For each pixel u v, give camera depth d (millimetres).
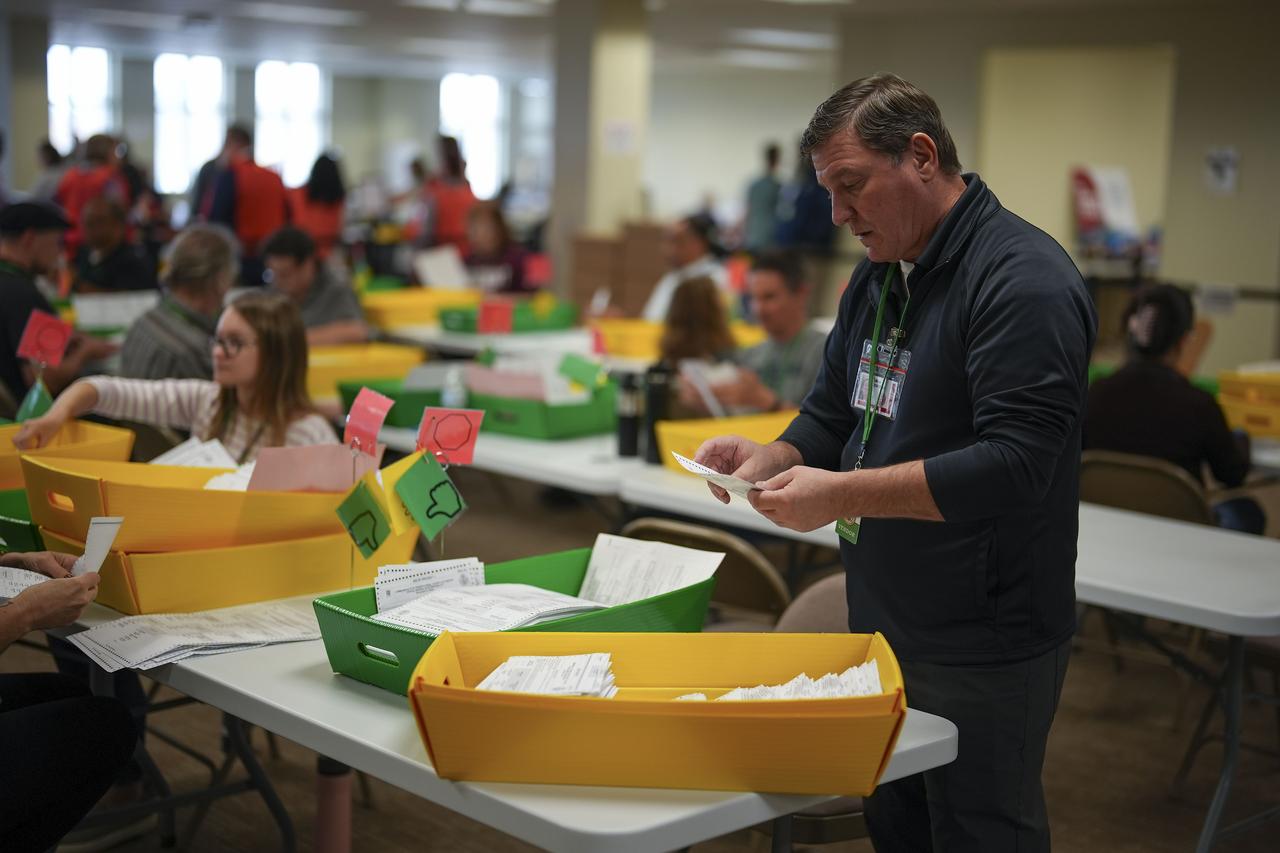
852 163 1771
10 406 3701
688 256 6715
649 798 1452
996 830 1869
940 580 1832
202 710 3674
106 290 5715
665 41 14656
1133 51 11906
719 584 2791
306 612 2154
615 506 5945
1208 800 3326
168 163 20625
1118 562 2684
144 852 2867
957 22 10828
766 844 2418
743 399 3904
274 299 2910
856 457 1963
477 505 6102
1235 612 2346
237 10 12508
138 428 3660
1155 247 11102
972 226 1781
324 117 22328
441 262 7445
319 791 2318
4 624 1837
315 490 2309
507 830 1434
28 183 14828
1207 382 5449
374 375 4508
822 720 1438
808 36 13586
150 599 2096
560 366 3992
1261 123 9250
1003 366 1678
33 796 1993
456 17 12523
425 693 1449
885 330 1923
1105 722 3832
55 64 19375
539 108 23516
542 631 1812
